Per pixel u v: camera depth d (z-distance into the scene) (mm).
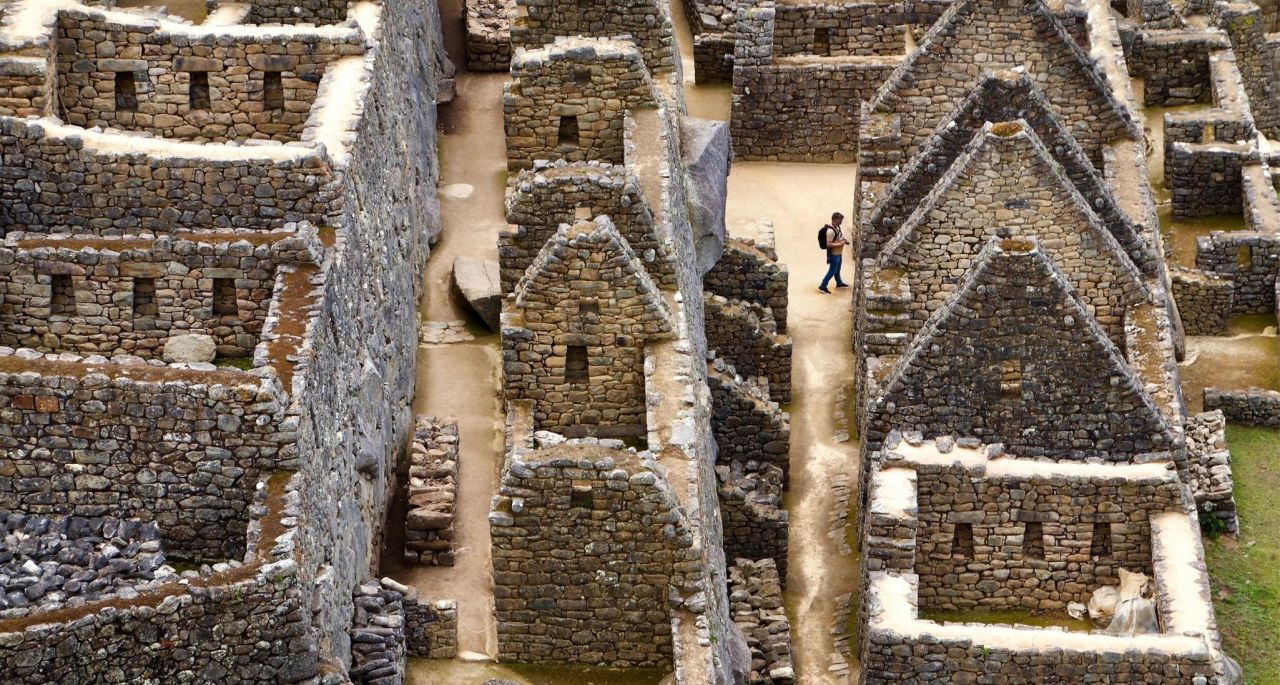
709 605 93438
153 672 78062
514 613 93000
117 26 102688
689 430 96875
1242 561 120312
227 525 83438
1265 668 113250
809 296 134375
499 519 91188
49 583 80688
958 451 106188
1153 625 103375
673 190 110688
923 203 117688
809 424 124875
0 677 76125
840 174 146875
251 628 78750
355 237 95938
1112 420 108625
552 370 100688
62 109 103312
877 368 115688
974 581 106375
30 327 90188
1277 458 129500
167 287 89812
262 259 89438
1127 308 117500
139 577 81375
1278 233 142375
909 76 131875
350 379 92688
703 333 117875
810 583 114562
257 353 85188
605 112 115688
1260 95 169250
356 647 88625
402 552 98562
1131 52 158875
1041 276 106875
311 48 103625
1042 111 121000
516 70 114750
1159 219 149375
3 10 102250
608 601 92625
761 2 146875
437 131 130000
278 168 93750
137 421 82375
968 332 107938
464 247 119625
